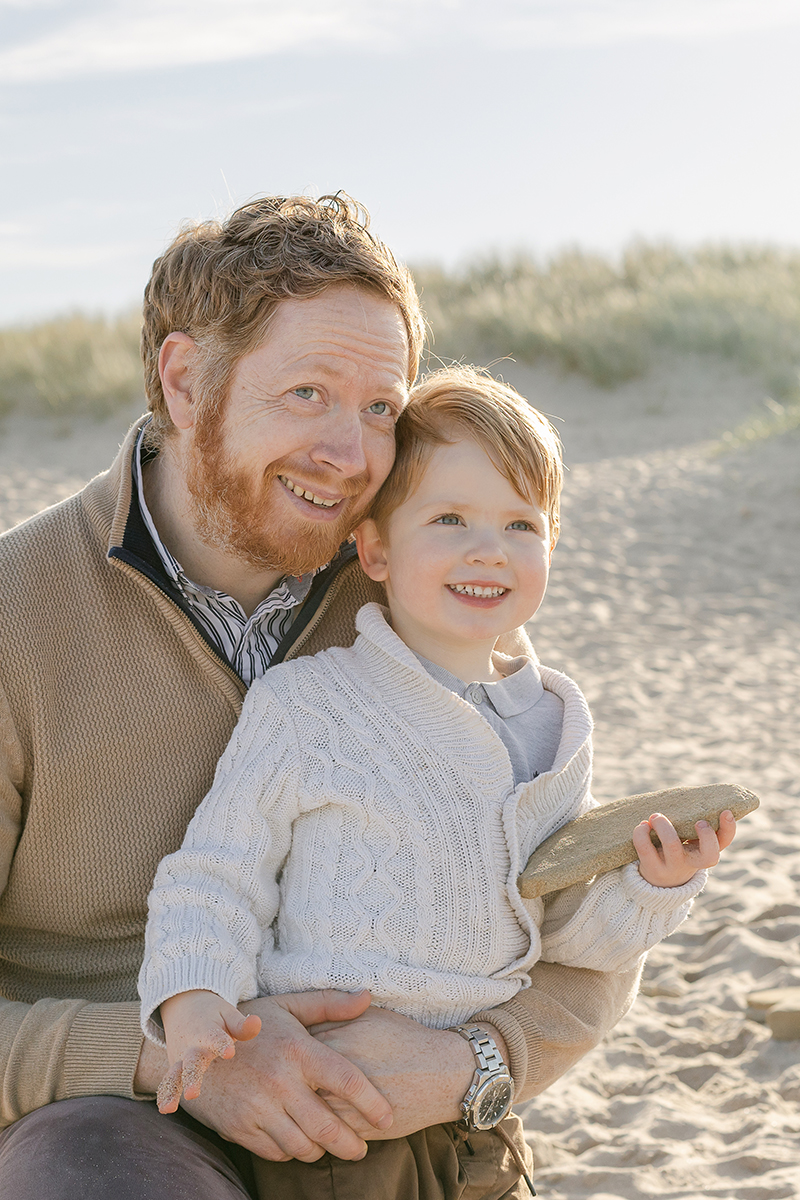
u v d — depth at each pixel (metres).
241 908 1.66
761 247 20.33
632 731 5.83
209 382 1.74
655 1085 2.92
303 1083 1.56
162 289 1.83
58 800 1.77
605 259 19.97
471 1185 1.72
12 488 12.34
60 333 17.89
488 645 1.99
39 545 1.81
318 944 1.70
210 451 1.75
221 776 1.76
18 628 1.74
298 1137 1.56
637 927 1.77
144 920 1.83
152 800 1.81
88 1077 1.65
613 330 15.94
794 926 3.59
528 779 1.88
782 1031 3.02
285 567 1.80
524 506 1.89
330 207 1.87
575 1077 2.98
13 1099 1.68
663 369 15.30
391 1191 1.63
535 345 15.98
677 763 5.29
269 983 1.70
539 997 1.77
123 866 1.80
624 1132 2.72
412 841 1.73
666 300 16.86
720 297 17.09
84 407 15.66
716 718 5.98
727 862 4.13
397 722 1.79
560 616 7.94
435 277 19.28
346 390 1.73
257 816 1.73
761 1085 2.85
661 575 8.77
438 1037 1.65
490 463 1.86
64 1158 1.51
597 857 1.72
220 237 1.77
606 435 13.66
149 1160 1.52
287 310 1.71
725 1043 3.07
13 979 1.89
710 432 13.34
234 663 1.91
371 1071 1.60
